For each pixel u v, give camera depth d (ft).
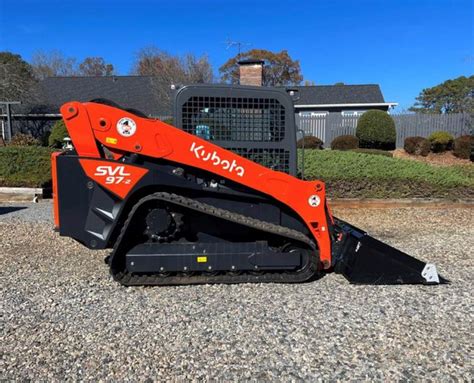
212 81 93.20
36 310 12.01
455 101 127.03
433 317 11.65
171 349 9.91
